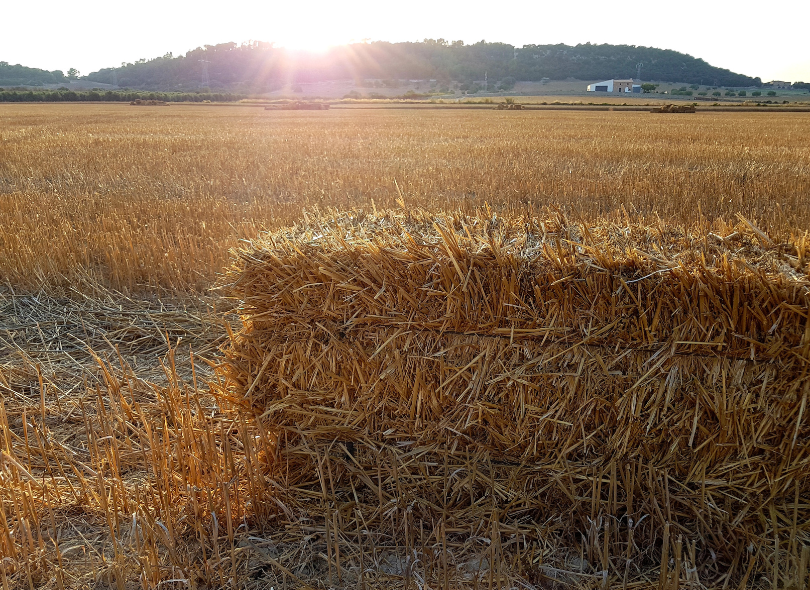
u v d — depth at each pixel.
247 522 2.60
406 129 25.67
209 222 7.59
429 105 61.38
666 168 12.09
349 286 2.52
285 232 3.05
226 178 11.62
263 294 2.65
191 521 2.56
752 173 11.12
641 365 2.33
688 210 7.97
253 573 2.34
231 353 2.82
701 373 2.29
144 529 2.28
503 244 2.58
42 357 4.25
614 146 16.91
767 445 2.28
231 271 2.83
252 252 2.71
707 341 2.23
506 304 2.39
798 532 2.36
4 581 2.18
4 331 4.64
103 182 11.54
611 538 2.41
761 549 2.29
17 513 2.43
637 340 2.31
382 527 2.54
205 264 5.85
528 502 2.53
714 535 2.33
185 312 4.94
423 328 2.51
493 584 2.23
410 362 2.54
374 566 2.35
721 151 15.37
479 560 2.35
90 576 2.33
